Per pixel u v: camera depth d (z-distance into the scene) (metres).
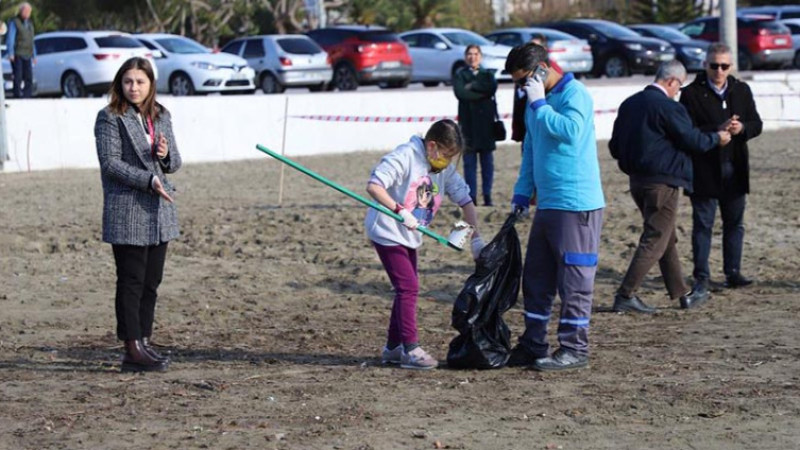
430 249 21.91
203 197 29.86
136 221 13.15
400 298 13.34
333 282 19.22
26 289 18.83
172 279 19.50
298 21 88.56
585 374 13.05
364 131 41.47
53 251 22.50
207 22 86.88
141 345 13.55
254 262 21.02
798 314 16.20
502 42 63.41
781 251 21.00
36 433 11.08
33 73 46.25
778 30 68.44
